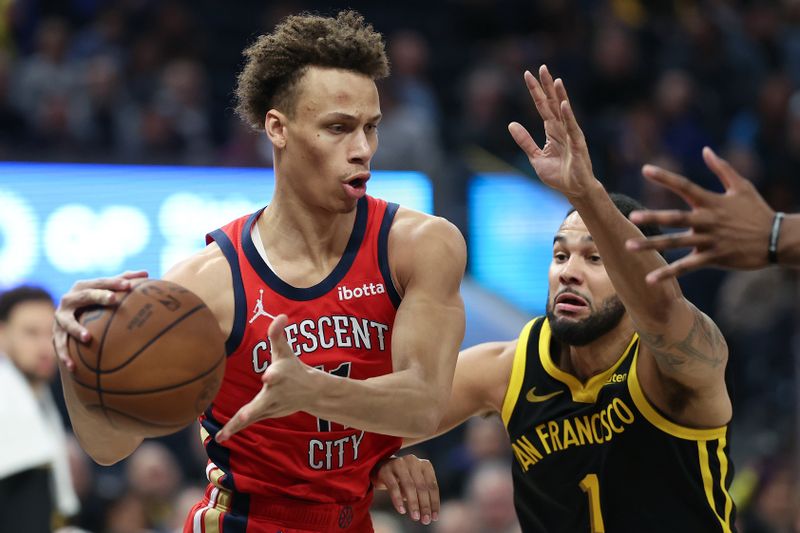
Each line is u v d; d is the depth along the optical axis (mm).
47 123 15219
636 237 5078
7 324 8234
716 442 5918
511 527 11266
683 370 5488
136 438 5637
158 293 5012
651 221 4582
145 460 11703
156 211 13492
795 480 12070
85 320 4980
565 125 4988
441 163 15695
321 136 5336
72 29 17969
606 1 21625
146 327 4902
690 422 5824
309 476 5660
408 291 5504
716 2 21453
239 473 5715
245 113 5695
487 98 17656
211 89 18500
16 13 17250
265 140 15633
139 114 16156
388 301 5586
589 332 5863
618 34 19516
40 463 7293
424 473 6074
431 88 19281
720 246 4570
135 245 13383
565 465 6098
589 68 19344
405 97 17359
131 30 17609
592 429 6020
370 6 20688
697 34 20375
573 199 5070
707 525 5930
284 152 5496
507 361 6398
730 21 21188
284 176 5535
